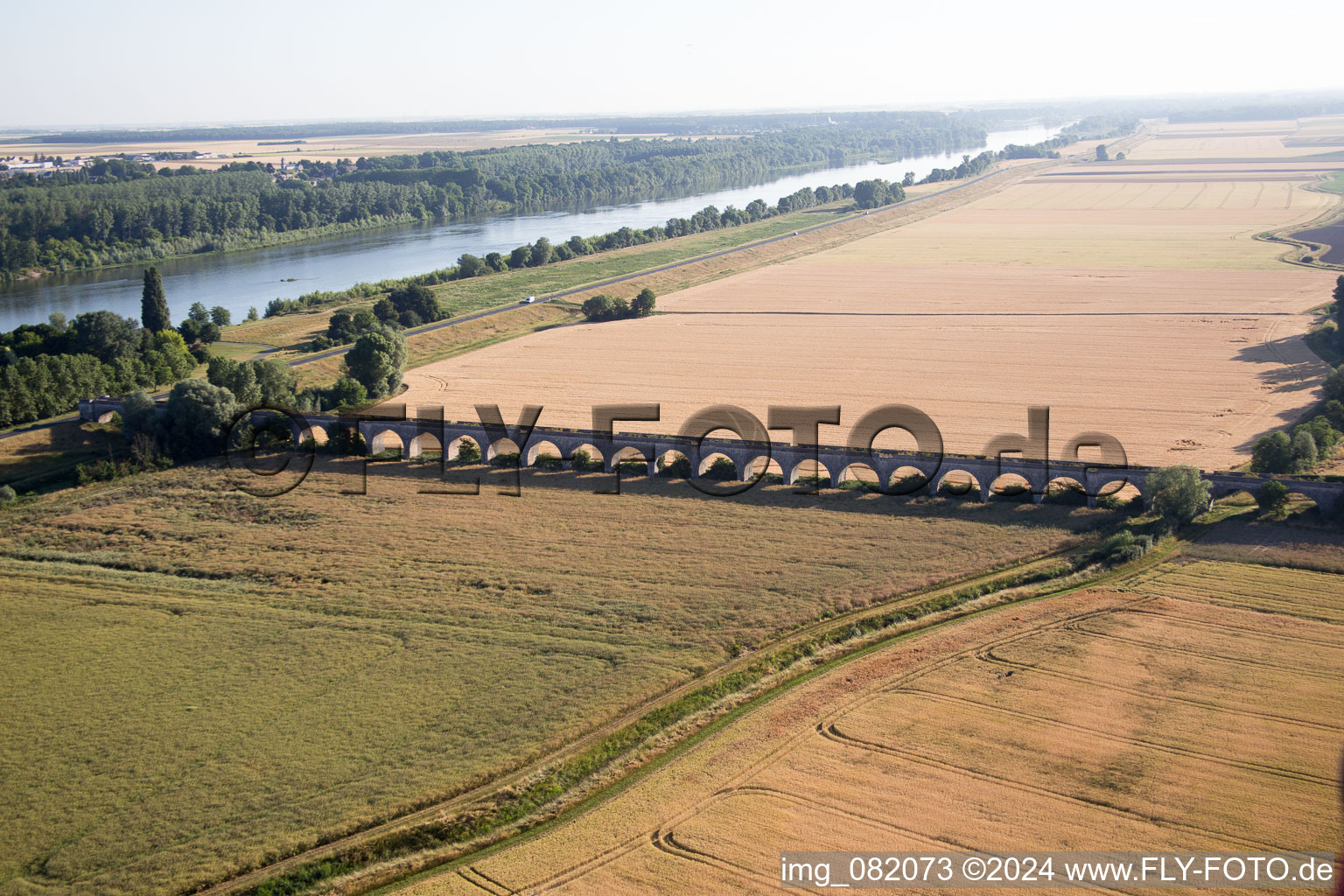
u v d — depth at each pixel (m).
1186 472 119.19
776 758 77.50
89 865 68.94
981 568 109.75
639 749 80.06
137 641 97.88
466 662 92.75
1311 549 111.31
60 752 80.69
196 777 77.44
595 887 64.94
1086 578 107.00
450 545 118.94
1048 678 87.38
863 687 87.31
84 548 120.88
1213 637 93.56
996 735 79.19
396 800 74.56
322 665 92.81
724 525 122.88
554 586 107.62
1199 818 69.19
